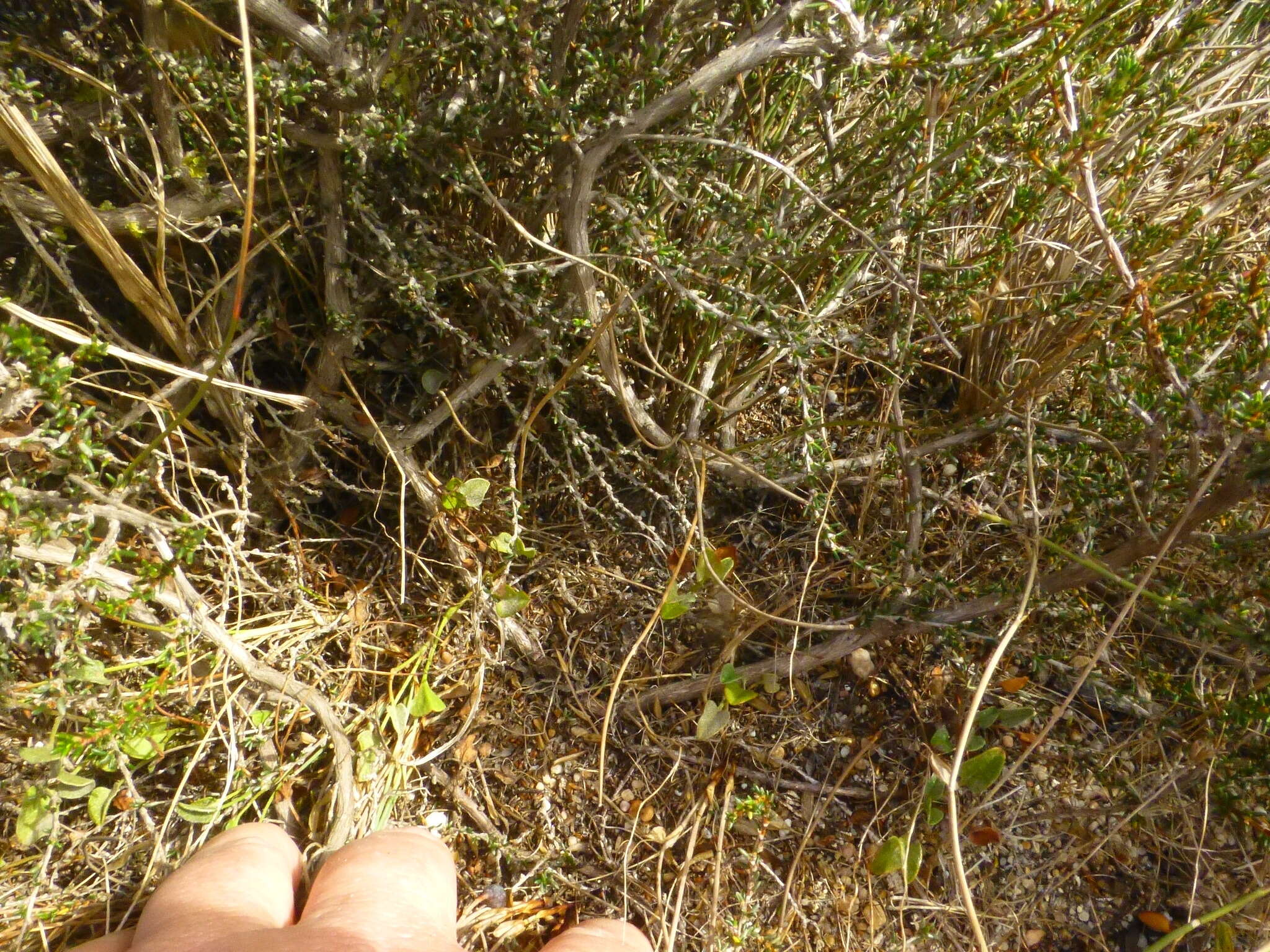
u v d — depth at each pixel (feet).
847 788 0.55
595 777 0.55
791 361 0.55
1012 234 0.51
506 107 0.47
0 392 0.39
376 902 0.41
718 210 0.49
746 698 0.53
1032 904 0.52
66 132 0.48
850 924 0.51
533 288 0.53
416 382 0.61
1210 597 0.48
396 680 0.56
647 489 0.59
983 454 0.65
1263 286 0.41
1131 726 0.56
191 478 0.52
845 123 0.63
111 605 0.43
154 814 0.51
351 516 0.61
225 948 0.36
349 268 0.51
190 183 0.47
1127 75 0.42
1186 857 0.53
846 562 0.60
